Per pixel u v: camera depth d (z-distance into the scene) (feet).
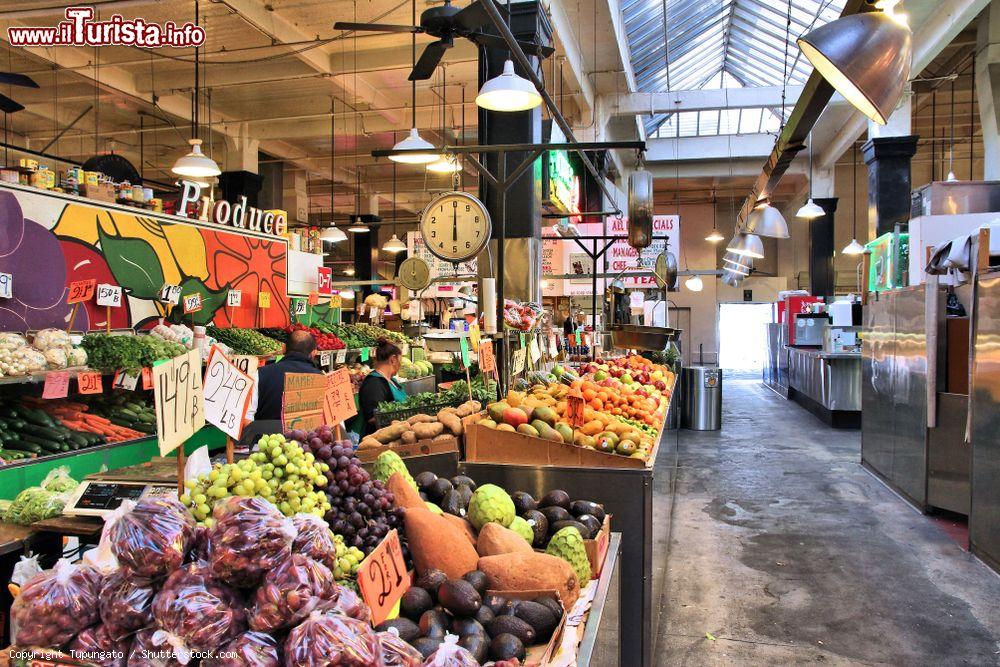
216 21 32.12
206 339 15.51
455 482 8.21
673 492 20.98
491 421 10.85
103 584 3.85
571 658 5.17
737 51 49.06
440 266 42.39
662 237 40.22
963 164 68.85
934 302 18.90
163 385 6.05
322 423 8.81
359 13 31.81
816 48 10.44
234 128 47.98
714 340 86.74
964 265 16.53
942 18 33.40
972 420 15.92
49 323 13.05
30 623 3.74
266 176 57.47
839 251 75.31
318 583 3.90
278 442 5.58
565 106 46.37
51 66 37.42
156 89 39.09
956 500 18.30
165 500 4.16
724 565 15.19
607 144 15.25
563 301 46.65
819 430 35.06
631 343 22.17
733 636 11.77
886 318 23.02
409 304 37.60
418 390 19.98
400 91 44.32
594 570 6.92
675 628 12.07
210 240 17.57
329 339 22.03
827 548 16.33
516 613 5.45
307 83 41.24
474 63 39.19
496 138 21.27
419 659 4.29
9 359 11.29
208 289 17.51
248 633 3.71
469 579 5.69
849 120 54.03
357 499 5.90
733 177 73.72
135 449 12.99
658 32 40.96
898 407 21.58
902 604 13.09
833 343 36.60
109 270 14.38
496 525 6.66
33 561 5.10
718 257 88.89
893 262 28.58
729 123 63.16
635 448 10.16
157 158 57.98
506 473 9.90
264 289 20.01
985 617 12.51
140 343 13.44
